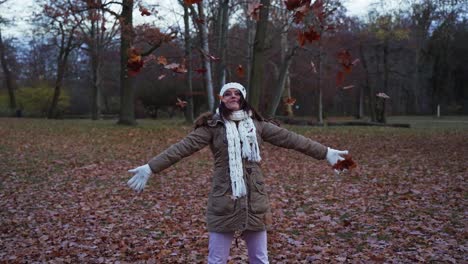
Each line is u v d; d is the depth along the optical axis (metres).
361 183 10.70
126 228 7.29
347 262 5.51
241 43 31.55
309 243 6.30
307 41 3.27
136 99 48.91
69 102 53.03
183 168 13.09
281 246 6.19
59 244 6.53
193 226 7.30
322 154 4.23
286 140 4.25
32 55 51.41
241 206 4.02
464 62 50.44
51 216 8.15
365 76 38.31
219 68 22.53
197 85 42.50
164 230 7.10
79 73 47.91
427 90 55.34
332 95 47.19
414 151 16.62
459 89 54.03
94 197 9.68
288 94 34.97
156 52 23.91
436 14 20.20
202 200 9.20
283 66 21.77
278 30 21.27
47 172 12.59
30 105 49.22
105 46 35.97
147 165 4.10
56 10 24.66
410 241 6.22
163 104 48.41
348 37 33.16
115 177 11.94
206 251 6.04
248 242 4.22
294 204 8.71
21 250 6.31
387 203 8.53
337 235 6.66
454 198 8.78
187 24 21.34
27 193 10.14
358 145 18.86
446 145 18.28
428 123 34.84
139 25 20.05
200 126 4.21
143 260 5.77
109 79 50.66
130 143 18.70
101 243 6.53
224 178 4.08
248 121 4.17
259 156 4.11
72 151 16.45
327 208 8.29
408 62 50.56
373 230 6.81
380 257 5.54
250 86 19.20
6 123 28.97
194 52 20.33
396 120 41.47
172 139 19.86
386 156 15.49
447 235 6.43
